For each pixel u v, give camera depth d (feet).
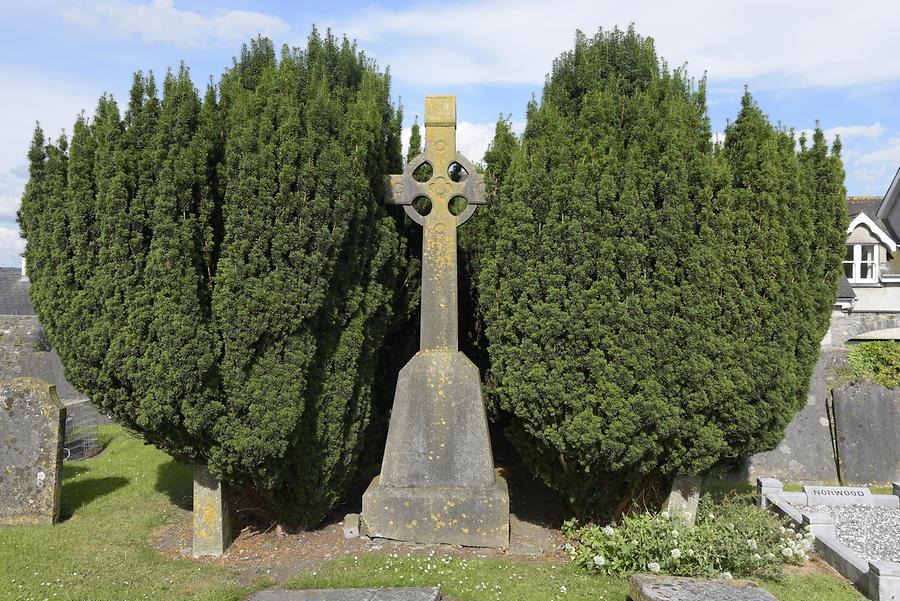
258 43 31.55
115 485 34.17
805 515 27.99
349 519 27.63
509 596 20.86
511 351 24.12
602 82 26.58
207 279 22.48
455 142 27.73
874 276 75.51
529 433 26.13
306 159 22.52
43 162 23.32
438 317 27.53
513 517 29.78
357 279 26.14
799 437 39.47
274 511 26.53
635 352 22.41
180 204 21.26
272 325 22.24
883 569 21.81
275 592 19.90
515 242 24.09
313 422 25.27
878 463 38.40
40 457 28.32
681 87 25.76
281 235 22.09
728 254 22.79
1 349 50.34
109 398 22.34
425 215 30.17
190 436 22.89
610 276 22.67
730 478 39.11
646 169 23.00
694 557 22.20
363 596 19.33
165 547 25.85
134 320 21.04
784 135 25.57
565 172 23.20
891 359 45.14
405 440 26.89
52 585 21.58
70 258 22.15
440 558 24.23
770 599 17.92
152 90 21.75
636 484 25.45
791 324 23.30
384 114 31.37
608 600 20.53
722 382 22.48
